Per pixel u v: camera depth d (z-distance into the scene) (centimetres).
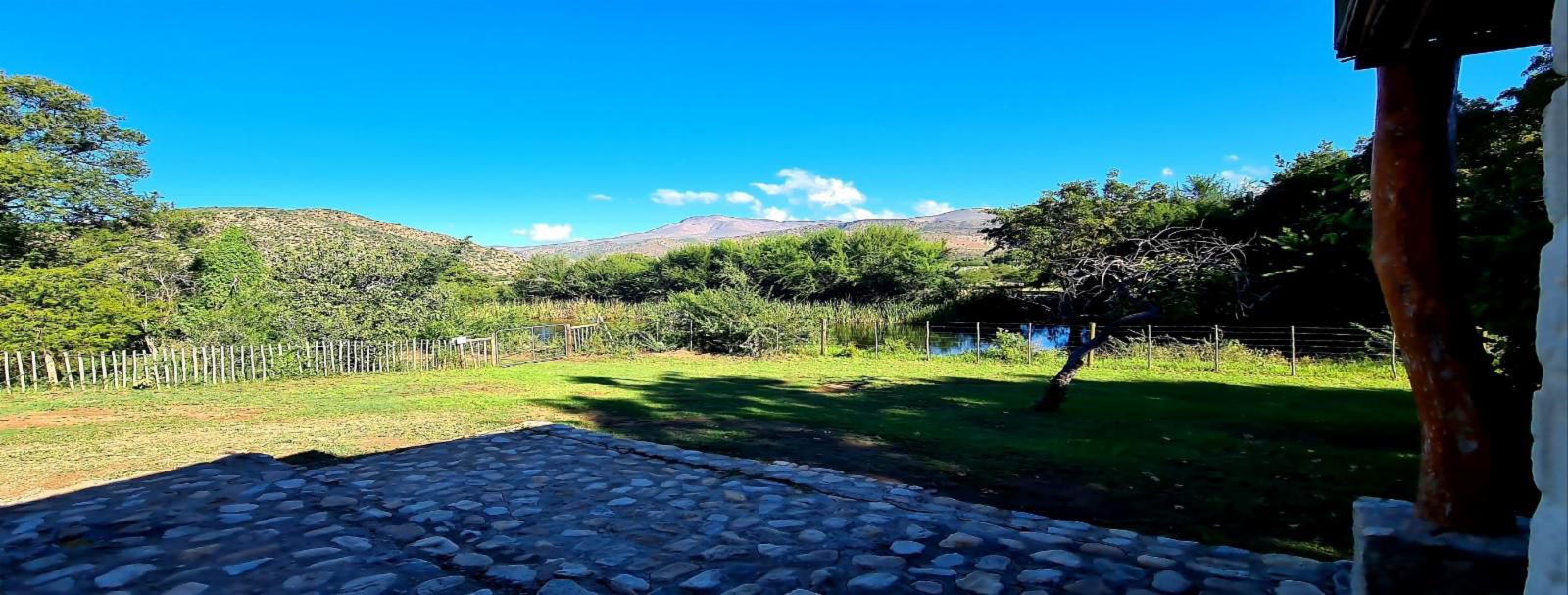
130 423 848
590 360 1781
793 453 667
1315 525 437
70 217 1853
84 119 1872
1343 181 684
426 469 573
